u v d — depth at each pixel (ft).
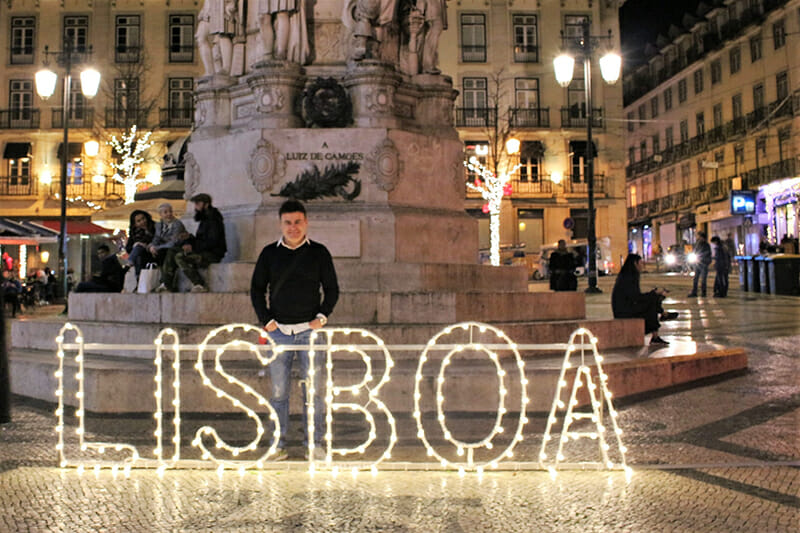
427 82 26.86
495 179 100.83
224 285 22.58
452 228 25.50
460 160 26.58
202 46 27.73
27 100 121.08
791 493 11.28
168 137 120.26
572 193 124.36
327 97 24.53
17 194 120.06
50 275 79.41
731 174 129.39
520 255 112.98
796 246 64.90
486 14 123.95
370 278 22.93
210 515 10.58
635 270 24.84
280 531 9.94
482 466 12.73
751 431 15.20
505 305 22.03
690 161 144.05
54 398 18.67
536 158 124.47
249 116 25.96
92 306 23.52
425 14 27.25
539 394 17.25
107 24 120.78
